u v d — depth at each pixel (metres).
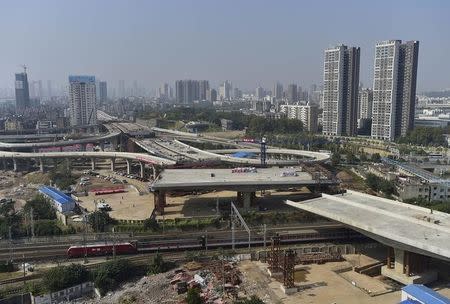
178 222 185.62
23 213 199.38
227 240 167.38
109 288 137.38
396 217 156.75
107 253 157.00
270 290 132.50
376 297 128.38
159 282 138.25
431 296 106.75
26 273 142.62
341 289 133.50
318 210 171.00
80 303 127.75
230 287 132.88
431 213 162.75
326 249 165.12
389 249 145.50
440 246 124.62
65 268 138.00
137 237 170.50
